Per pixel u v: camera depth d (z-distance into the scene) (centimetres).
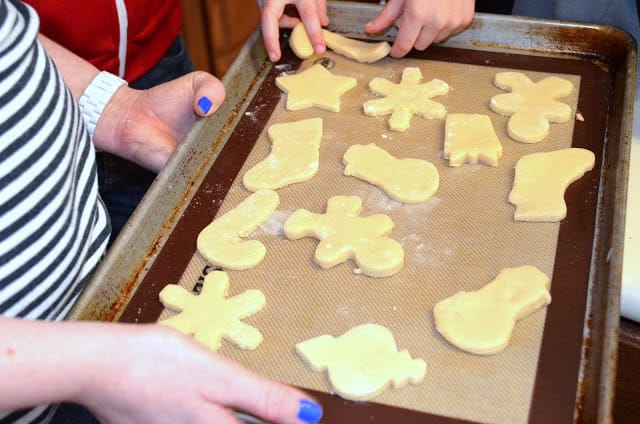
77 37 88
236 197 71
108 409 53
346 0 89
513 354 59
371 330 60
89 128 80
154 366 52
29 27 63
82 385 51
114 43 91
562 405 56
